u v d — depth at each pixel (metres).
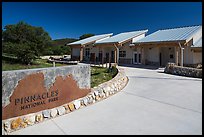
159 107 5.95
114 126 4.59
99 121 4.88
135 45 21.39
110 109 5.79
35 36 19.98
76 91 6.03
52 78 5.32
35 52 18.12
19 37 19.59
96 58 28.92
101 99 6.88
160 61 20.88
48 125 4.64
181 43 16.50
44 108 5.12
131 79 11.37
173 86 9.12
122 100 6.77
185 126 4.55
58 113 5.25
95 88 7.02
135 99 6.90
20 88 4.62
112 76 12.05
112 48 26.56
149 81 10.65
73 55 33.53
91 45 29.30
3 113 4.30
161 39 18.52
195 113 5.39
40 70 5.04
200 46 16.50
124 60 24.84
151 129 4.41
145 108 5.86
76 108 5.76
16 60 18.53
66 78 5.71
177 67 13.61
